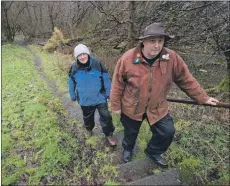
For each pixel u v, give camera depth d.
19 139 4.17
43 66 9.29
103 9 7.51
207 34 5.46
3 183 3.21
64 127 4.49
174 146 3.59
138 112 2.80
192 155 3.41
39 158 3.65
